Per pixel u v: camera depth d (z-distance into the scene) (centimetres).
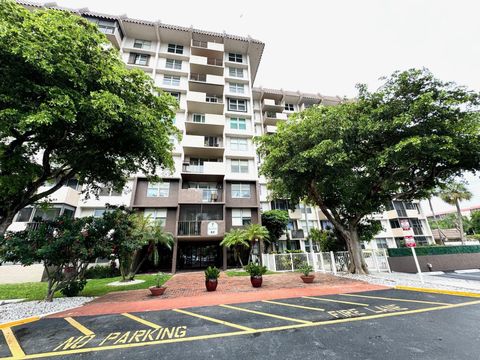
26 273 1460
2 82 638
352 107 1180
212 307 697
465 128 914
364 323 507
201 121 2262
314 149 1016
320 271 1467
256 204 2067
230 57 2659
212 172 1975
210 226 1805
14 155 769
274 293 882
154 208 1872
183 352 392
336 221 1404
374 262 1501
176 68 2372
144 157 1121
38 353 407
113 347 422
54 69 656
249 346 407
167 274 1611
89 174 1156
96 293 1001
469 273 1347
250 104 2433
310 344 406
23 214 1598
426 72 1035
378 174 1227
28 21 634
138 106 898
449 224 4969
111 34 2136
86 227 898
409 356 353
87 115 735
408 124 1007
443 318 530
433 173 1166
